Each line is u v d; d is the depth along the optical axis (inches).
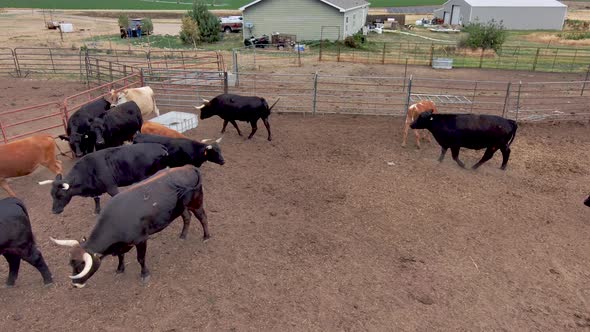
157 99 624.4
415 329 227.5
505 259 286.8
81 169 290.7
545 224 330.3
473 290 257.3
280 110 606.9
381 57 1128.8
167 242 295.3
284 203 352.2
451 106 634.8
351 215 336.2
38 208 333.7
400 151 468.1
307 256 284.4
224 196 360.5
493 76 916.6
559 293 257.0
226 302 242.5
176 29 1828.2
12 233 230.5
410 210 346.0
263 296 247.8
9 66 918.4
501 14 2000.5
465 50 1250.6
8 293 246.4
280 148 470.9
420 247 297.4
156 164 318.0
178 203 261.7
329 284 258.5
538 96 717.9
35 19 2206.0
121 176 303.6
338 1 1432.1
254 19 1384.1
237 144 478.0
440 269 274.8
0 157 321.7
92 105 439.8
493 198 369.4
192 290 251.4
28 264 271.6
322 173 410.3
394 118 581.6
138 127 424.5
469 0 2117.4
